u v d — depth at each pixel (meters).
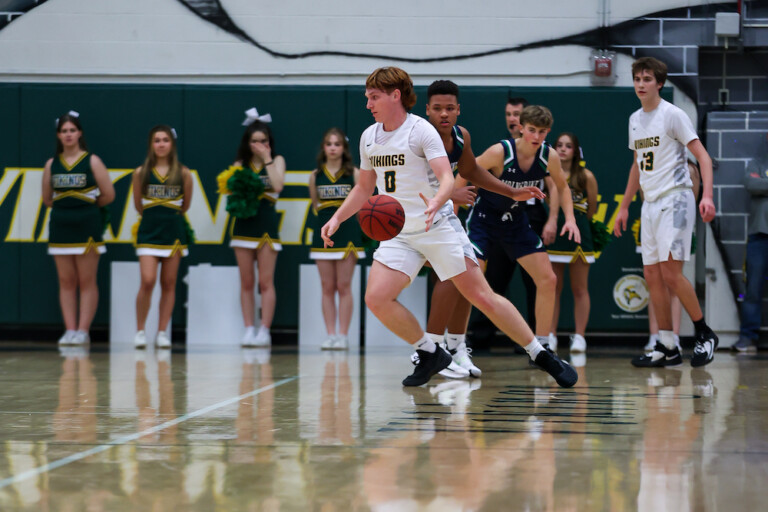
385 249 7.88
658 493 4.16
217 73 15.51
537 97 15.05
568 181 13.36
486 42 15.23
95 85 15.51
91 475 4.59
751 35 14.77
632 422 6.30
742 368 10.70
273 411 6.92
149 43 15.55
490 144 15.09
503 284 13.18
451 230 7.61
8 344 14.68
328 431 5.95
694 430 5.95
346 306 14.12
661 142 10.54
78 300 15.49
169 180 13.93
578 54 15.11
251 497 4.11
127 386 8.70
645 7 14.98
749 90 15.17
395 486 4.32
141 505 3.98
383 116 7.31
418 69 15.32
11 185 15.48
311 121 15.32
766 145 14.55
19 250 15.49
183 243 14.17
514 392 8.12
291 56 15.45
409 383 8.53
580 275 13.63
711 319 14.66
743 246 14.61
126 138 15.48
